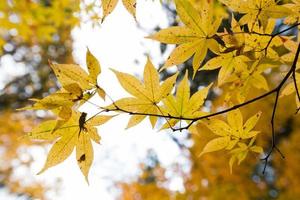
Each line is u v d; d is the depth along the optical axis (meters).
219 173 1.82
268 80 1.83
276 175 2.02
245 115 1.82
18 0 1.06
